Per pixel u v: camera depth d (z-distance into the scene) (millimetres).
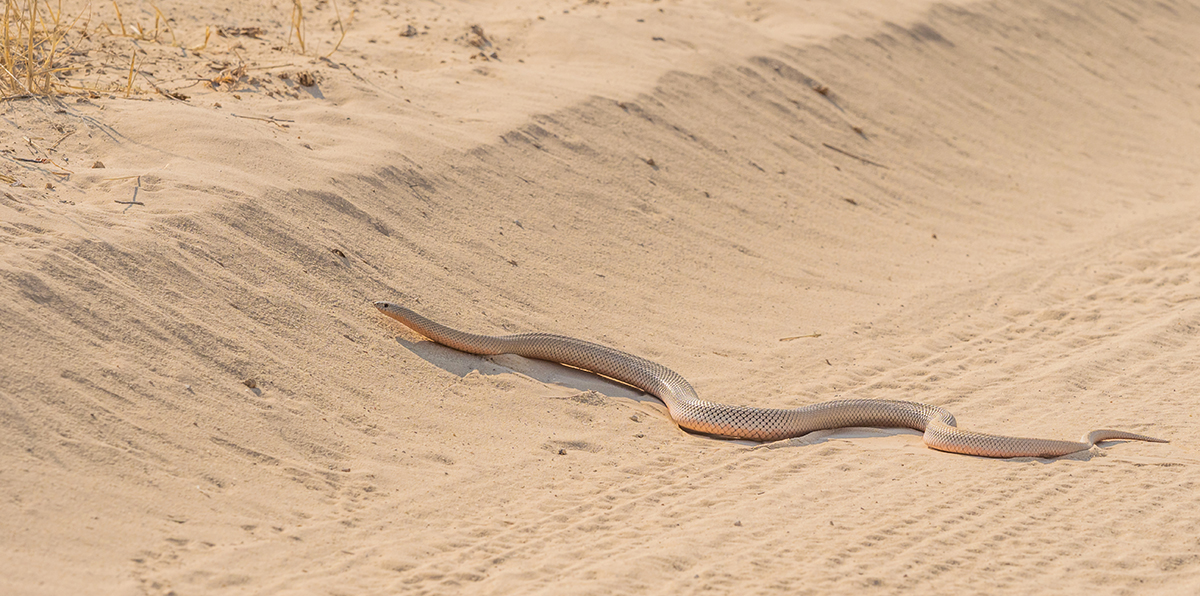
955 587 5750
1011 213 14742
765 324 10391
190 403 6543
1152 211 15461
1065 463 7582
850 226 13156
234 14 13680
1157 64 22797
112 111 9586
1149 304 11711
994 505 6840
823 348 10008
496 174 11008
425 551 5859
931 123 16672
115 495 5645
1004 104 18453
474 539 6070
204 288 7508
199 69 11359
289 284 8078
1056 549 6219
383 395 7516
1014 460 7652
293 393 7090
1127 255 13352
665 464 7410
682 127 13500
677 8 17250
